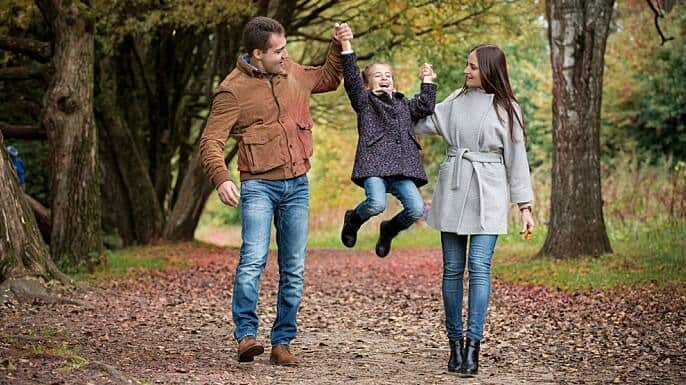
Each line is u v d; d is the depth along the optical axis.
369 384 8.18
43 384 7.00
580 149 20.58
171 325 11.84
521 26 31.67
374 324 12.63
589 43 20.47
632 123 39.22
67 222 18.83
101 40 23.30
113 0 20.66
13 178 14.16
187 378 7.99
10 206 14.02
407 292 16.91
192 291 16.53
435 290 17.22
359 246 35.66
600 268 18.34
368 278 20.17
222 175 8.46
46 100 18.81
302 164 8.80
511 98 8.82
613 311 13.03
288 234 8.88
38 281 13.91
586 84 20.55
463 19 29.91
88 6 19.03
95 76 28.09
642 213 27.72
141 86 30.58
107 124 28.80
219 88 8.70
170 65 30.94
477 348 8.73
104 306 13.40
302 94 8.91
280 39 8.67
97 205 19.17
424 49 30.70
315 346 10.56
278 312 9.02
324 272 22.00
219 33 28.91
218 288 17.25
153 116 31.22
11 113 26.56
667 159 38.53
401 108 8.94
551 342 10.79
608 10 20.53
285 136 8.70
